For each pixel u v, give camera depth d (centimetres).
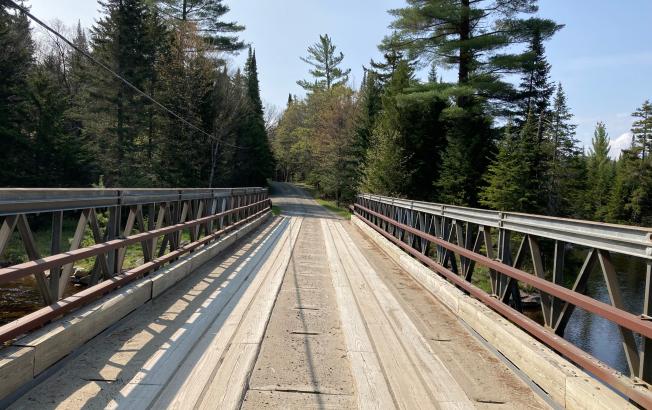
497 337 427
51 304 377
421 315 555
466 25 1962
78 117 2902
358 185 3195
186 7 3309
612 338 1148
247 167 4341
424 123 2541
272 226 1762
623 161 4603
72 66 3431
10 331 306
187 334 445
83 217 438
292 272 813
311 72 5572
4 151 2284
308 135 5459
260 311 542
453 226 688
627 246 291
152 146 2964
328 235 1520
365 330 487
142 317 498
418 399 328
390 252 1028
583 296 330
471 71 2022
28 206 336
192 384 334
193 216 900
